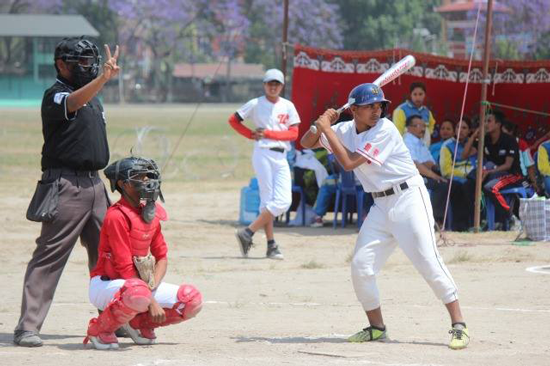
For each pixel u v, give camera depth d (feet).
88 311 68.80
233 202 150.92
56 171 54.95
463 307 67.72
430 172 112.57
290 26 630.33
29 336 53.72
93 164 55.36
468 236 107.24
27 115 453.99
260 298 73.26
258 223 94.43
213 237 111.55
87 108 55.16
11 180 179.93
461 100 125.29
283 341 55.42
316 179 120.47
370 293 54.13
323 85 123.95
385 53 121.70
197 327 61.31
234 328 60.90
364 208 118.73
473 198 112.78
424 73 123.03
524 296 71.87
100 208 55.93
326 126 53.36
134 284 51.44
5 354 51.29
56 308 69.87
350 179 116.57
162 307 53.88
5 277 85.20
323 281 80.94
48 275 54.90
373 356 49.90
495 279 79.25
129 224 52.85
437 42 644.69
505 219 111.75
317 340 55.62
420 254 52.75
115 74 52.80
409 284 78.02
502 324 61.26
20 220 123.95
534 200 103.09
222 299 72.95
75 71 54.90
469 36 517.96
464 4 613.52
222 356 50.31
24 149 256.52
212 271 86.79
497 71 124.47
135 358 49.80
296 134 94.17
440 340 55.67
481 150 108.99
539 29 374.43
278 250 94.99
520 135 125.18
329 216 135.33
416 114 113.91
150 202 52.90
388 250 54.29
